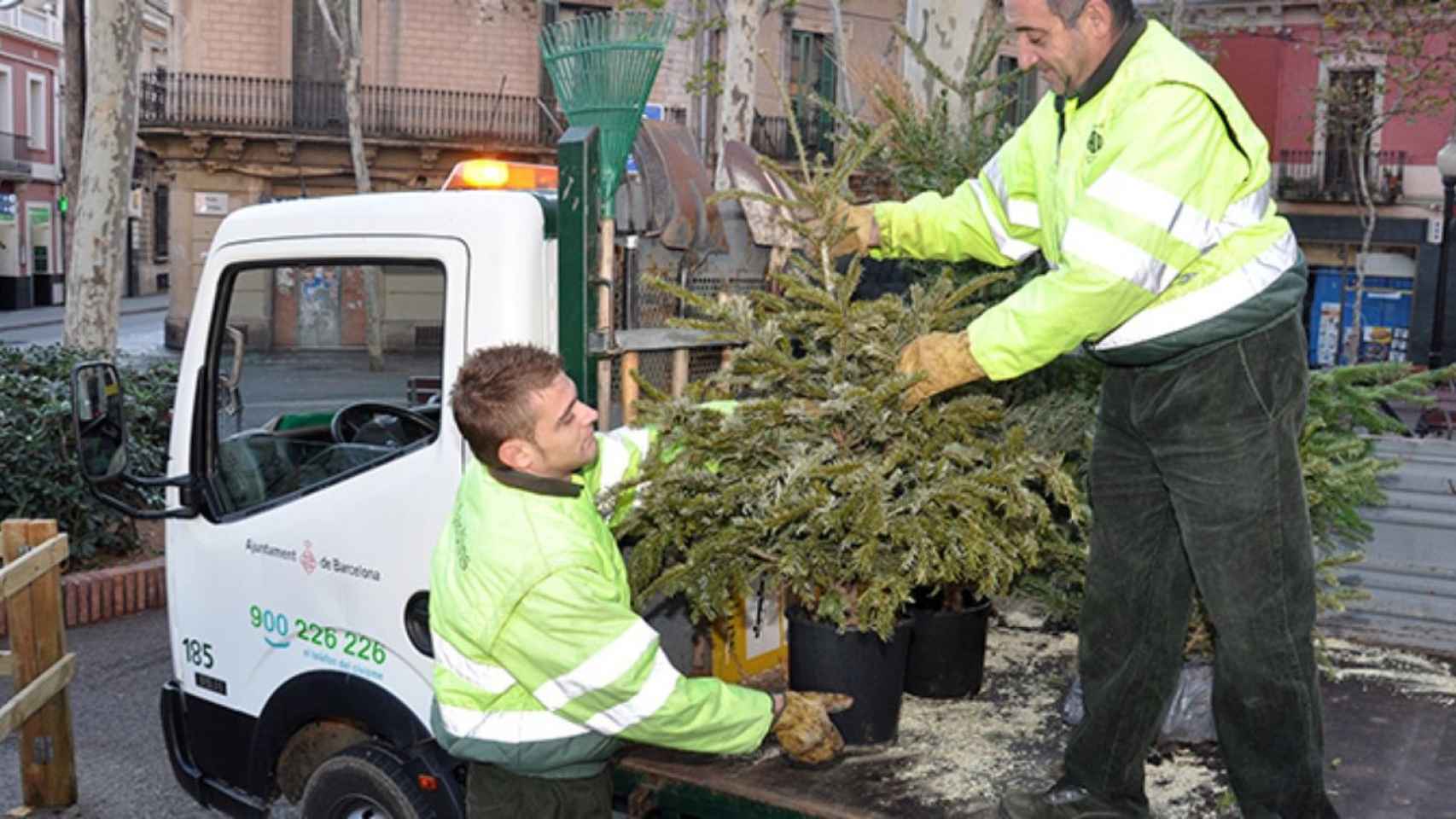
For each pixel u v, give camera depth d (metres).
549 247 3.13
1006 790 2.71
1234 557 2.41
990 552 2.67
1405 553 3.88
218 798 3.82
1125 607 2.65
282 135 25.20
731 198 2.95
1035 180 2.83
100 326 10.47
